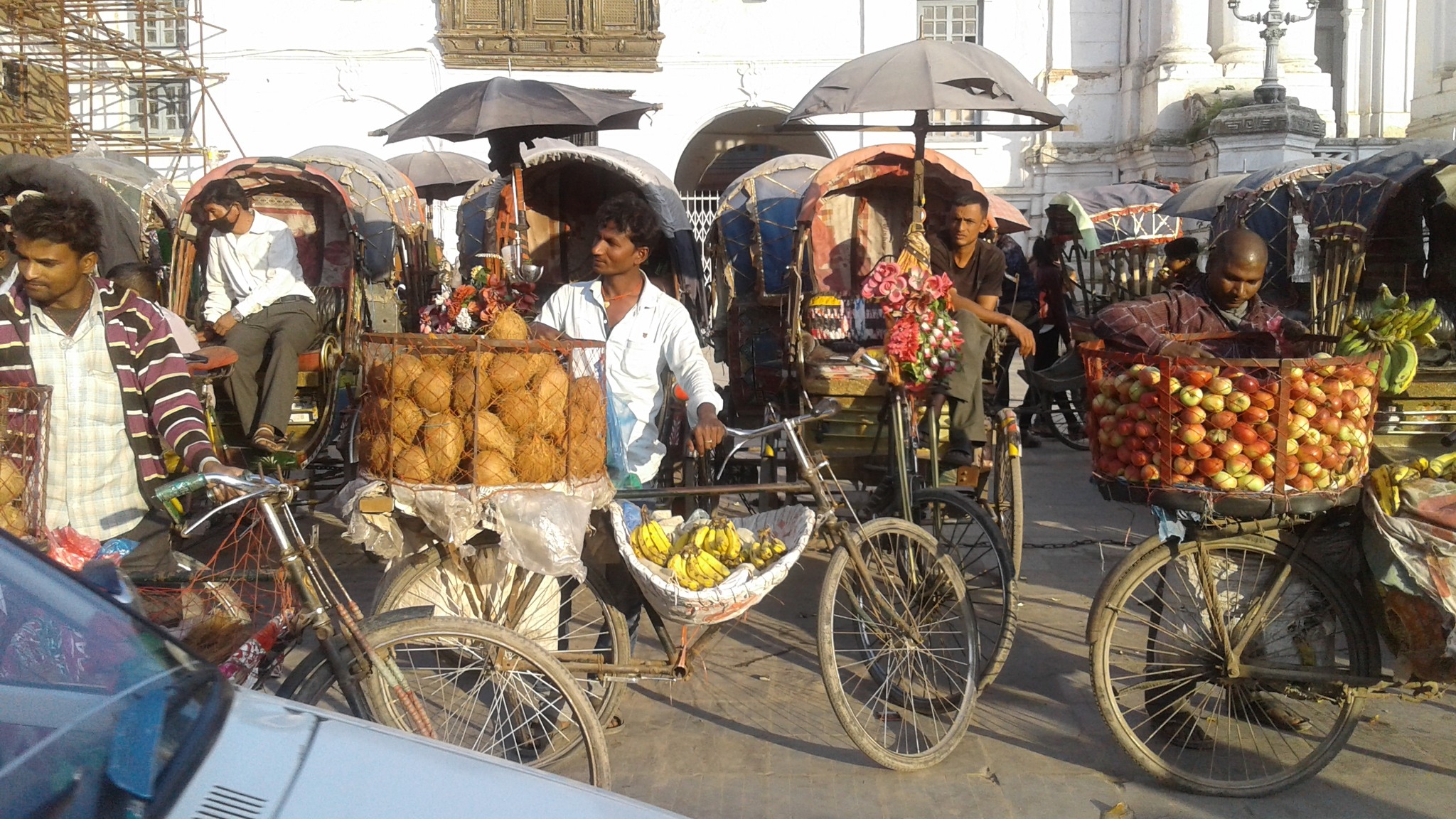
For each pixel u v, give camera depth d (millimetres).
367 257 8438
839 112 5332
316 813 1928
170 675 2232
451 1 20188
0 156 7461
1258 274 4406
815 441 5746
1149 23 20812
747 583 3711
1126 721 4062
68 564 3225
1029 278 10859
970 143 21609
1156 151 19891
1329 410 3648
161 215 9234
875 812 3748
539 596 4020
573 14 20438
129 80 18969
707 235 8523
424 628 3184
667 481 5176
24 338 3500
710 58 20750
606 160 7668
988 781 3984
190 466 3516
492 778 2148
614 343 4598
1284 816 3732
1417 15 22875
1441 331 6938
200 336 6793
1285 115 18297
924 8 21297
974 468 5520
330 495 7418
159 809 1853
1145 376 3754
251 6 20000
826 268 7176
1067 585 6289
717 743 4289
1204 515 3746
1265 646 4133
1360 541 3900
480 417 3494
